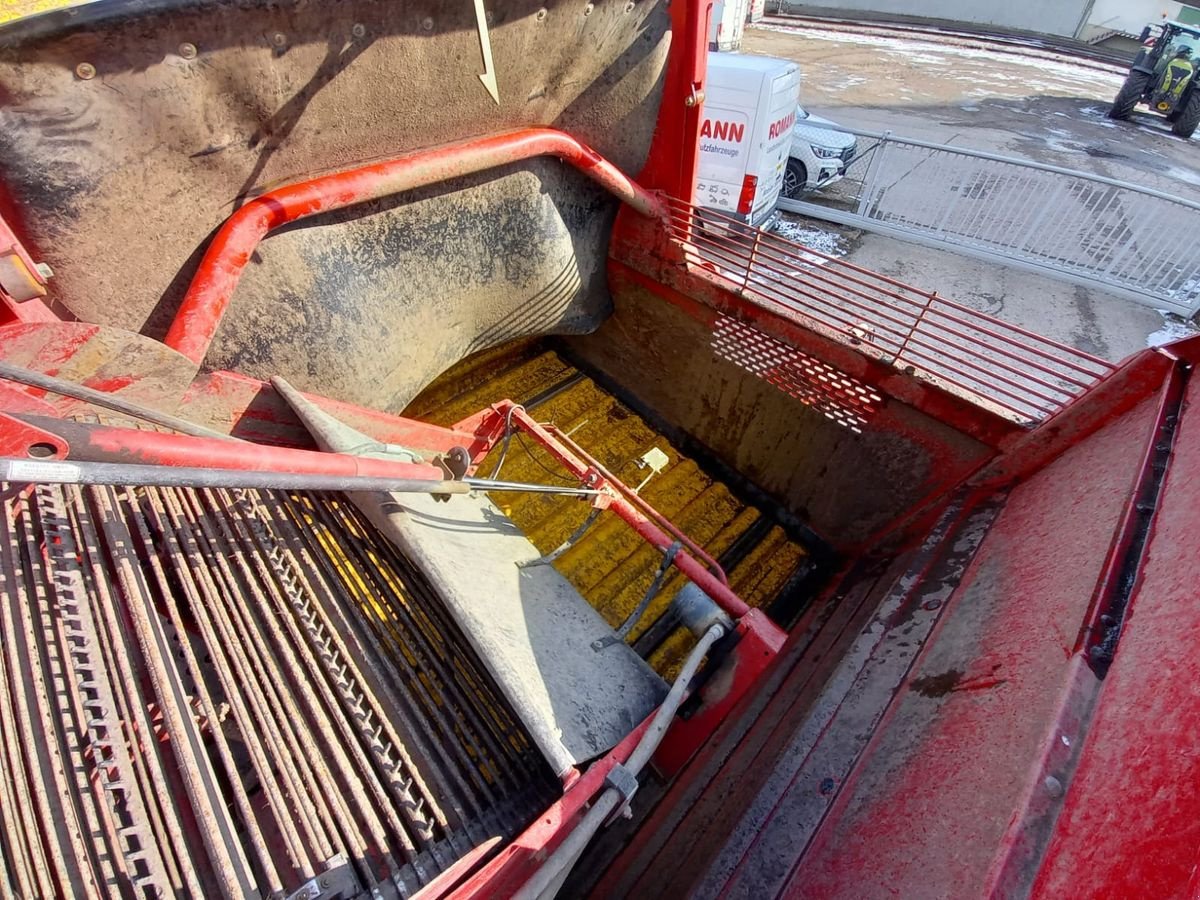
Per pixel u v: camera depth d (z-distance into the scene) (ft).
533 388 16.80
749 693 10.70
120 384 6.47
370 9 7.08
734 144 25.13
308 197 7.89
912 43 63.93
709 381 14.26
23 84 5.51
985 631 7.04
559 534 13.85
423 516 7.53
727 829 7.02
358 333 9.54
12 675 4.87
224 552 6.73
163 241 7.20
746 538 14.57
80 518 6.06
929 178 28.22
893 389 10.82
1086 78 58.13
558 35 9.24
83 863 4.20
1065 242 25.98
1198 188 36.76
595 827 5.19
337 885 4.71
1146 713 4.01
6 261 6.02
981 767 5.05
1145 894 3.05
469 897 4.63
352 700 5.88
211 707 5.43
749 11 65.26
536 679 6.21
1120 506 6.57
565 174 11.66
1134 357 8.22
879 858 5.23
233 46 6.43
